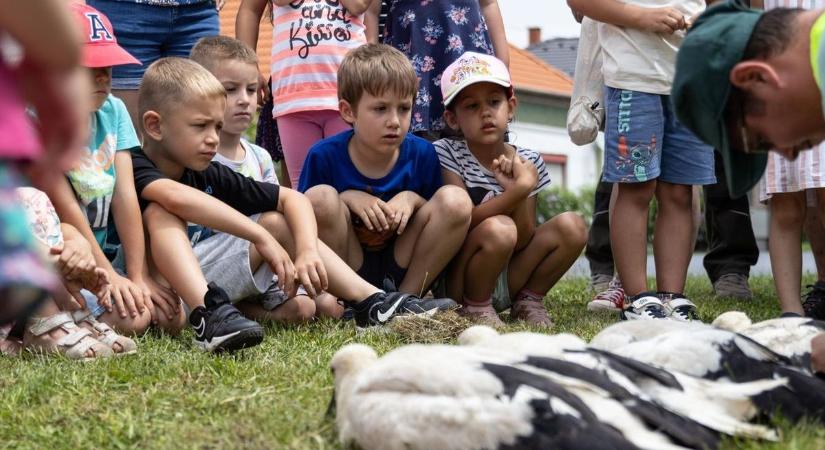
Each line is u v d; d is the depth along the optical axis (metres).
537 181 5.71
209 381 3.73
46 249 4.30
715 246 7.54
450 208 5.25
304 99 6.20
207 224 4.74
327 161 5.54
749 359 3.00
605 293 6.48
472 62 5.57
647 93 5.48
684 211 5.71
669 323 3.35
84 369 3.90
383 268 5.44
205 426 3.20
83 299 4.48
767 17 2.87
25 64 2.02
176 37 6.46
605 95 5.68
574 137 5.98
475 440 2.49
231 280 5.01
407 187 5.59
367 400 2.66
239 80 5.59
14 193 2.02
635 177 5.52
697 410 2.70
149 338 4.60
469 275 5.45
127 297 4.62
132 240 4.82
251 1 6.68
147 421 3.27
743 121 2.93
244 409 3.32
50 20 1.95
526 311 5.67
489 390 2.53
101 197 4.83
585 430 2.45
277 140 6.78
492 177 5.68
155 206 4.79
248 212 5.13
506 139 6.15
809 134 2.92
